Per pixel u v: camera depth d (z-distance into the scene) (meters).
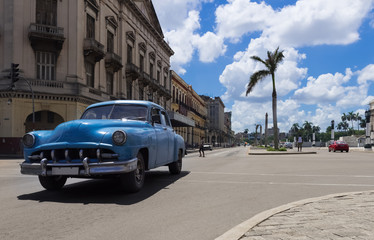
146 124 6.42
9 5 23.69
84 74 26.67
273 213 4.00
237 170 10.71
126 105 6.81
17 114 23.30
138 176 5.87
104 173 5.00
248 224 3.47
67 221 3.84
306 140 143.50
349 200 4.90
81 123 5.42
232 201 5.15
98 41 28.88
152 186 6.71
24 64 23.78
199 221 3.89
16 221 3.83
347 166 12.50
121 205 4.79
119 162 5.06
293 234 3.12
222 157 21.55
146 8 42.91
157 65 47.62
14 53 23.39
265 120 55.62
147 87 42.16
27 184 7.13
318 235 3.07
